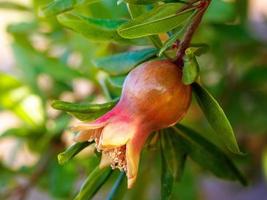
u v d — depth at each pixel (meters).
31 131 0.56
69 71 0.54
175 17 0.32
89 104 0.33
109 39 0.36
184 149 0.37
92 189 0.36
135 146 0.32
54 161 0.56
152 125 0.32
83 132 0.33
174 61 0.33
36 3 0.50
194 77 0.31
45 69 0.55
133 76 0.32
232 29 0.56
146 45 0.37
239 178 0.39
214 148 0.38
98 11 0.45
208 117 0.33
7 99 0.57
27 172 0.57
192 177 0.57
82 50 0.52
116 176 0.41
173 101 0.32
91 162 0.47
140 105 0.32
